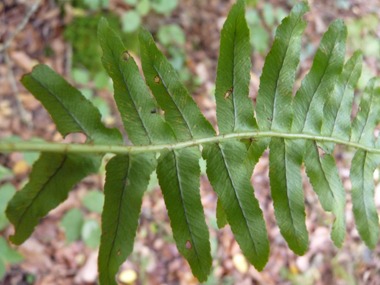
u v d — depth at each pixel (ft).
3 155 0.99
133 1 1.18
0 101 1.05
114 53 0.36
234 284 1.07
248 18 1.34
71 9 1.16
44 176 0.31
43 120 1.09
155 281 1.03
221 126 0.41
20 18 1.15
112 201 0.35
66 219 0.89
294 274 1.12
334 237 0.46
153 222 1.09
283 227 0.43
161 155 0.37
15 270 0.90
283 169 0.44
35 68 0.32
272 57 0.43
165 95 0.39
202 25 1.40
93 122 0.34
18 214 0.31
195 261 0.37
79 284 0.95
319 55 0.45
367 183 0.51
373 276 1.08
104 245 0.34
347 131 0.49
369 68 1.44
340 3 1.60
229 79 0.41
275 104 0.44
